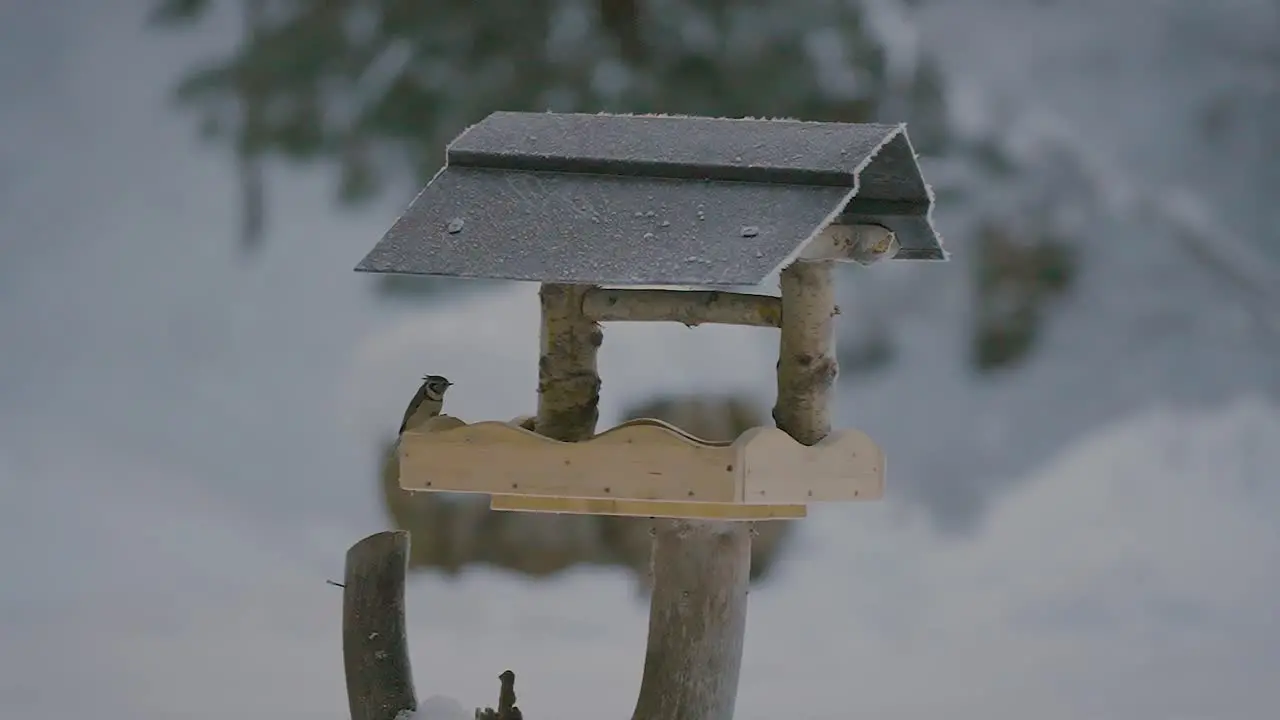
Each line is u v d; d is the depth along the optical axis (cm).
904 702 3619
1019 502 5341
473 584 4562
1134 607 4709
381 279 6059
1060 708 3603
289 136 5391
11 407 5859
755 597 4684
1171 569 4947
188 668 3803
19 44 6925
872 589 4750
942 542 5159
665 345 4922
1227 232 6106
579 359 2323
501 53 5175
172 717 3303
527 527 4591
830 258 2247
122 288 6322
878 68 5322
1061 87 6209
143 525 5191
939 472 5459
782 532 4881
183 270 6322
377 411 5394
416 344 5459
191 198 6550
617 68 5091
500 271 2147
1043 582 4828
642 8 5081
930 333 5791
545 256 2155
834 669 3966
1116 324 5844
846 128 2250
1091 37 6219
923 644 4266
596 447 2198
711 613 2309
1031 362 5775
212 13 5925
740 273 2042
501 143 2316
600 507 2269
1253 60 6269
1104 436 5575
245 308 6166
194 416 5731
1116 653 4219
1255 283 5950
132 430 5716
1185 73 6278
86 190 6650
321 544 5081
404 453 2297
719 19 5088
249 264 6284
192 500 5341
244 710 3369
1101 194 5947
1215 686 3862
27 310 6275
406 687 2441
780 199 2145
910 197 2322
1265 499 5344
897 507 5272
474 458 2259
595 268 2119
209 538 5125
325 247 6253
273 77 5378
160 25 6022
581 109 5075
